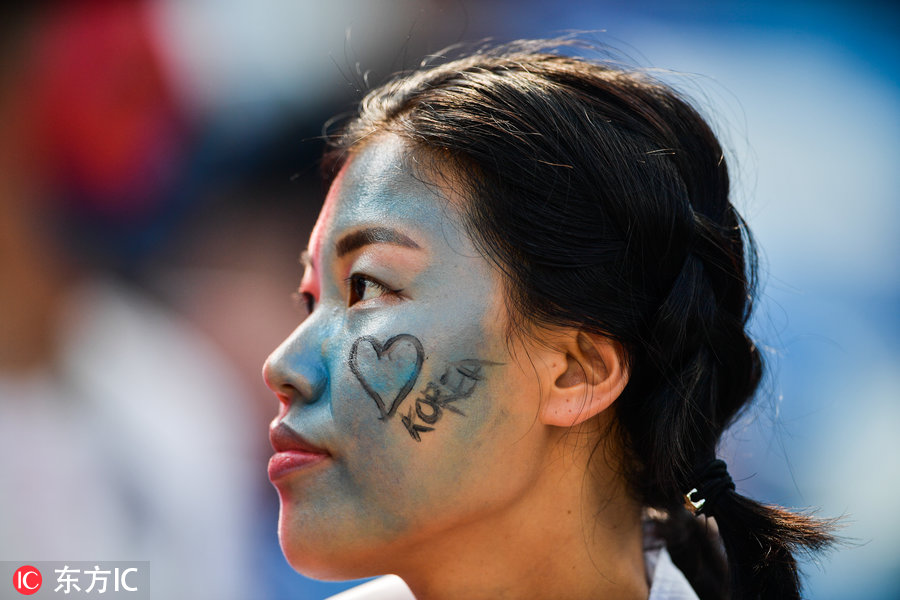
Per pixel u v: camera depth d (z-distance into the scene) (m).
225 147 13.22
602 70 6.08
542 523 5.59
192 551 10.04
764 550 5.59
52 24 12.00
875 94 15.07
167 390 10.69
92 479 9.60
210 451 10.66
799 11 15.23
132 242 11.91
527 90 5.54
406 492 5.25
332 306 5.58
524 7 14.08
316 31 13.80
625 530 5.94
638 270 5.40
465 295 5.27
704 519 6.80
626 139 5.52
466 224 5.30
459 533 5.45
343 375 5.34
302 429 5.42
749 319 6.32
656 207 5.41
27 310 10.11
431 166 5.42
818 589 11.49
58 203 11.21
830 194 14.31
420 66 7.34
